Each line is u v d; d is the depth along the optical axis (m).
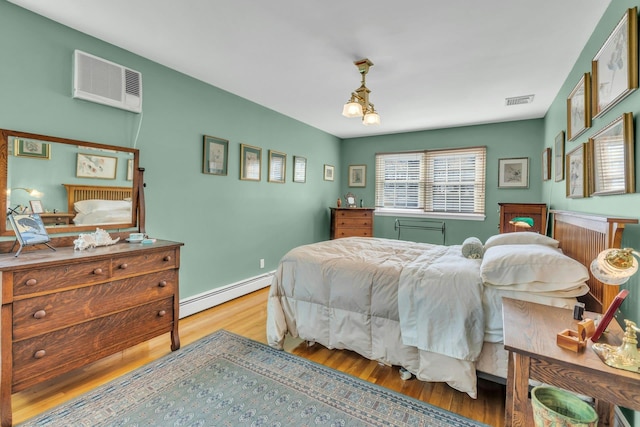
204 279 3.16
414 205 5.04
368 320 2.04
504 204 3.39
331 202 5.40
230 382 1.87
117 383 1.85
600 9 1.80
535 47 2.26
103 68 2.27
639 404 0.92
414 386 1.89
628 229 1.48
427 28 2.04
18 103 1.92
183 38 2.23
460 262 2.04
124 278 1.95
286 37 2.19
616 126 1.58
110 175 2.34
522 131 4.23
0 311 1.46
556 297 1.56
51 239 2.01
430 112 3.90
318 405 1.68
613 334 1.21
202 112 3.07
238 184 3.54
